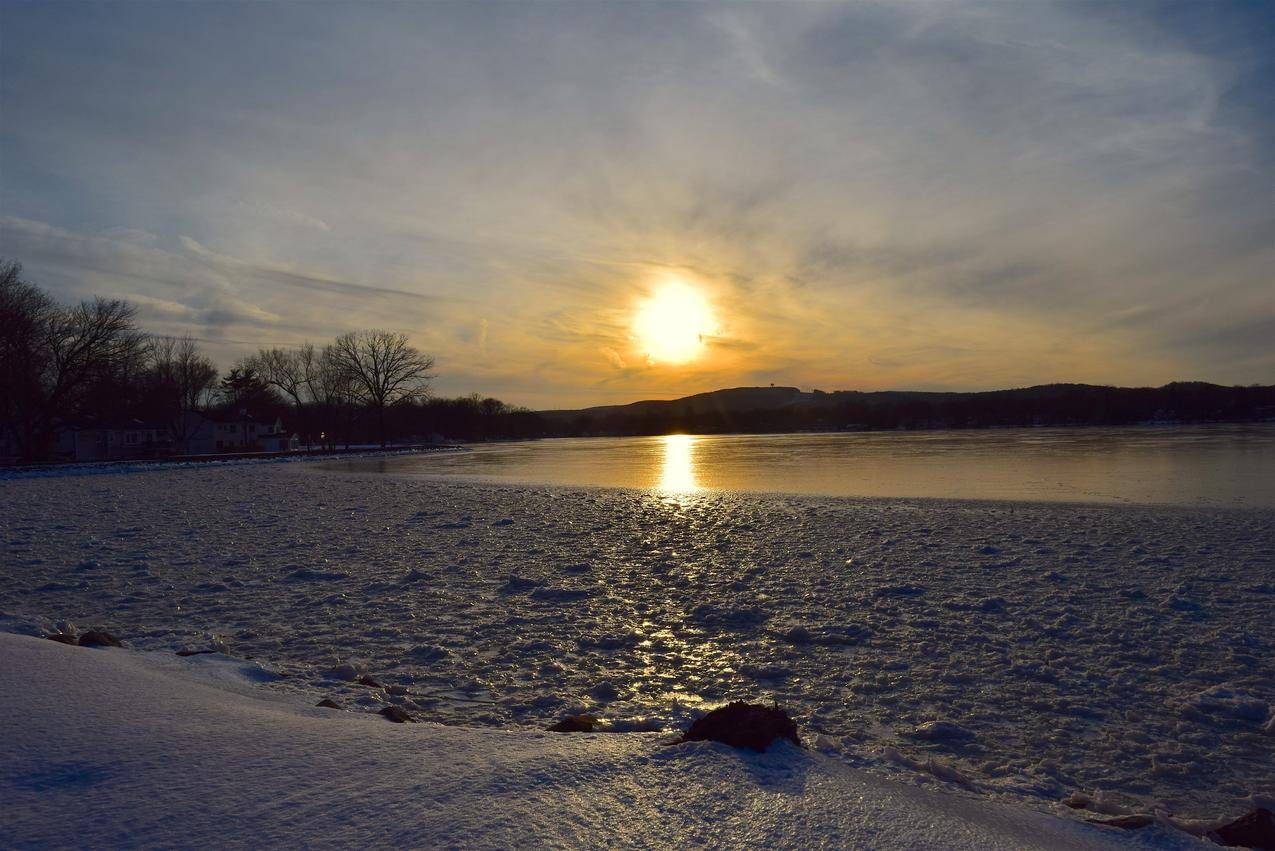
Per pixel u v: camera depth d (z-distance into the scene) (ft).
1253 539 48.55
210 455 241.35
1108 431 364.58
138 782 9.94
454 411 444.96
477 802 9.45
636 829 9.02
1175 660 25.02
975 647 26.61
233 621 30.01
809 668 24.35
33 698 13.14
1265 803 15.72
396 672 23.44
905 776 15.14
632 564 42.57
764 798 10.02
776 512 66.85
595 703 20.71
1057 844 10.35
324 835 8.57
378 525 60.44
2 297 166.71
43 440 184.85
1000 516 62.18
